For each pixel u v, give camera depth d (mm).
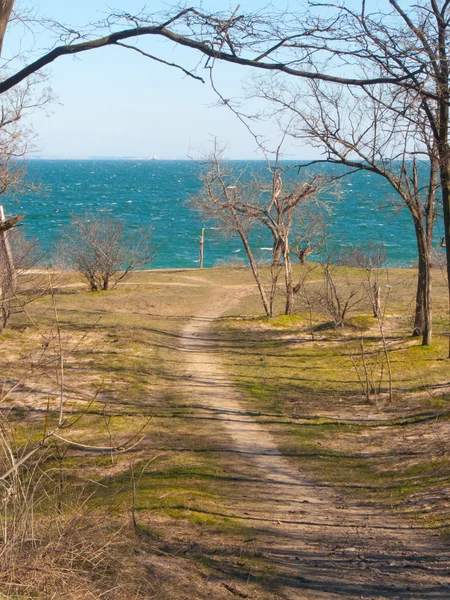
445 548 7691
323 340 27609
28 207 106938
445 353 23156
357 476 11961
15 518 5082
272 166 32594
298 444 14281
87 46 6109
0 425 5812
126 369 21094
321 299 28516
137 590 5238
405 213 97500
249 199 35812
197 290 43625
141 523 7973
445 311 32656
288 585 6234
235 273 50750
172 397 18516
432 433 14461
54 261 44719
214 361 24344
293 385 20656
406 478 11484
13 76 6199
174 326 31703
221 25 6039
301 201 37125
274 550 7477
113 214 104125
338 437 15008
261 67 6242
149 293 41906
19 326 25188
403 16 10492
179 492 9969
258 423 16094
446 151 16469
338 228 80875
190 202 46625
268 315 33188
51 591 4645
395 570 6832
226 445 13867
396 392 19109
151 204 120750
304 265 48688
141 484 10375
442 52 8242
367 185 113312
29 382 16781
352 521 9133
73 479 10086
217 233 61312
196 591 5664
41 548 4816
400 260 61812
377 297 26828
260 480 11406
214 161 32812
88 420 14945
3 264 14539
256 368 23172
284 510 9602
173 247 77375
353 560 7203
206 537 7781
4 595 4410
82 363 21312
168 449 13109
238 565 6734
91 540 5570
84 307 35094
